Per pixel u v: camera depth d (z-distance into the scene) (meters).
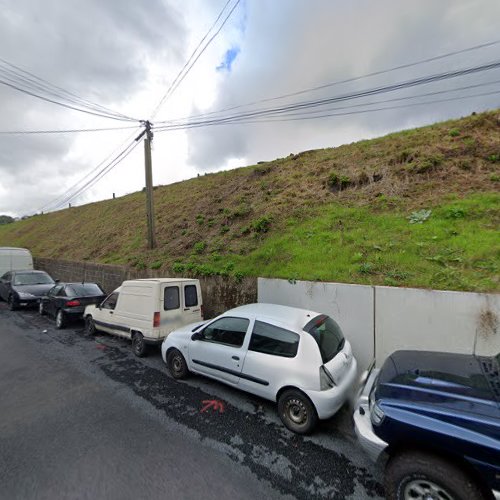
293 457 3.22
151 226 11.98
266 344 4.10
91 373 5.44
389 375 2.98
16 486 2.73
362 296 5.12
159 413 4.07
